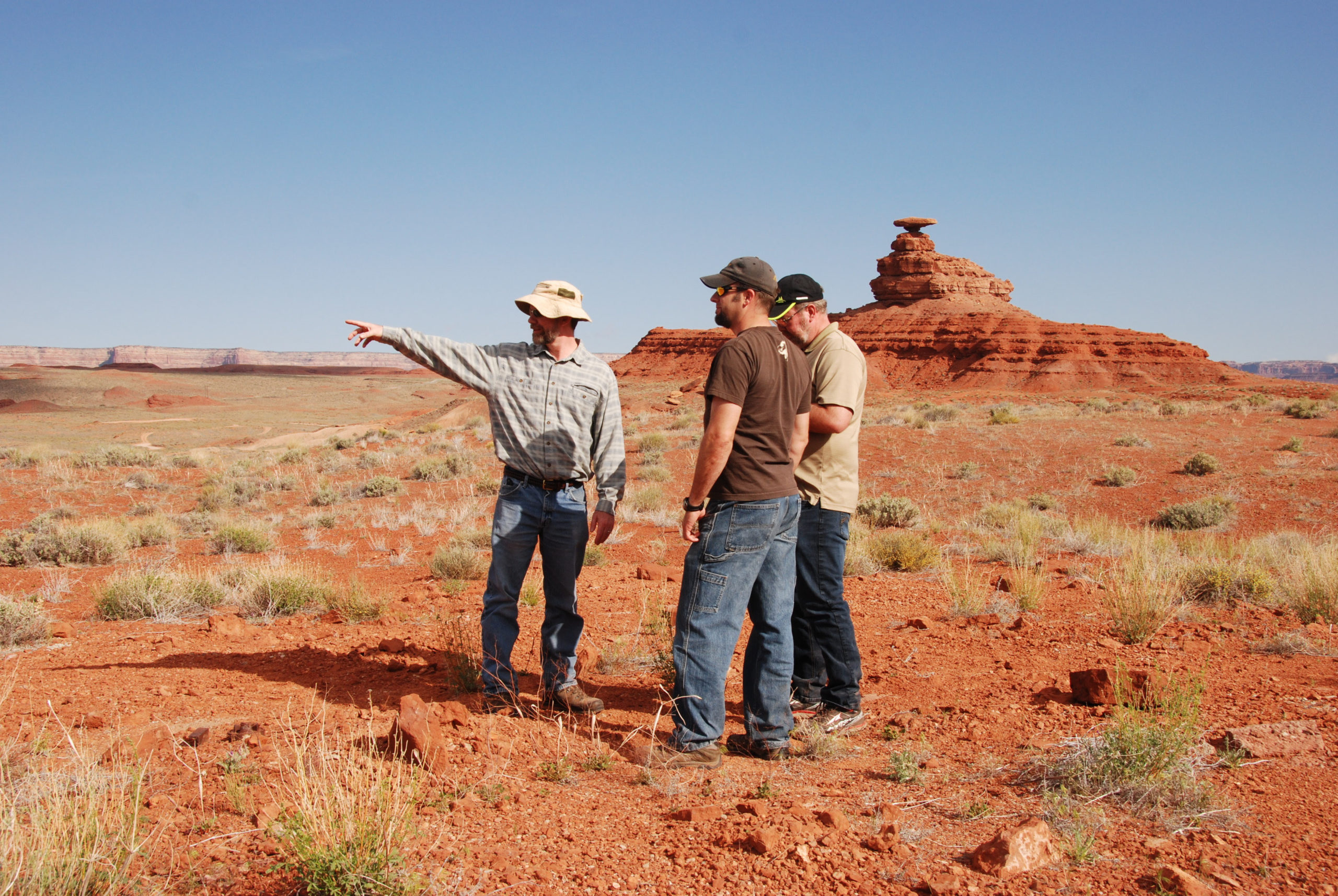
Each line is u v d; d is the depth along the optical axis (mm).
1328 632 5707
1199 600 7617
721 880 2422
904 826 2777
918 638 6051
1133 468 22094
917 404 61719
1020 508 17484
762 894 2350
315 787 2584
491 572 4230
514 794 3088
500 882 2402
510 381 4090
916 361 98000
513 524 4137
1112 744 3125
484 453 28188
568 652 4242
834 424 4055
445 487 21516
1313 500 18188
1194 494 19391
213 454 35656
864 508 15812
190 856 2492
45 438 53531
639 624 6180
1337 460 22078
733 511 3527
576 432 4109
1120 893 2311
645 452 26203
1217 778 3133
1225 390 69438
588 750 3643
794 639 4324
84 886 2223
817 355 4168
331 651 5664
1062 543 12617
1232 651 5359
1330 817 2781
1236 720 3764
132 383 127562
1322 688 4297
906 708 4406
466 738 3621
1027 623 6309
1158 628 5996
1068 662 5176
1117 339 92375
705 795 3156
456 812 2895
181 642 6129
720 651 3545
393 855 2344
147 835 2615
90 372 142375
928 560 9766
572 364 4141
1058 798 2910
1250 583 7559
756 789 3201
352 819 2396
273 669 5121
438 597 8414
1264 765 3258
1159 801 2893
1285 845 2580
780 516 3584
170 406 108750
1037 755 3420
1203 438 27375
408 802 2672
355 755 3303
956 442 26688
